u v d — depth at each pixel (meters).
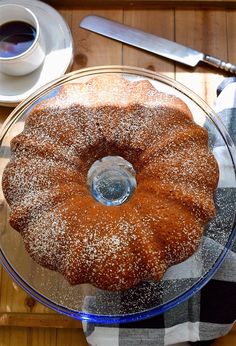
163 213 0.47
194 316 0.52
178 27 0.60
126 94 0.51
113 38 0.60
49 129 0.50
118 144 0.49
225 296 0.52
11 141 0.51
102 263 0.46
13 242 0.53
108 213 0.47
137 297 0.50
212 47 0.60
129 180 0.50
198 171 0.48
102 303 0.50
